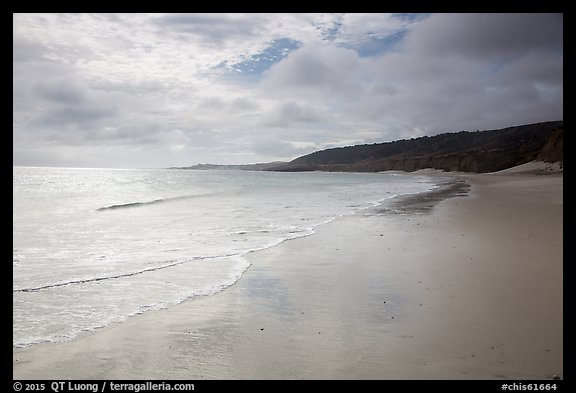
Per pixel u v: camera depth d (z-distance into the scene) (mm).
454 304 5652
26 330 5004
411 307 5609
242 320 5293
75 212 18844
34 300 6172
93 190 36406
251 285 6906
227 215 17609
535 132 122938
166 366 4051
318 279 7230
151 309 5766
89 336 4824
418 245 10164
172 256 9289
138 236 12141
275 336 4746
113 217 16891
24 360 4191
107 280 7258
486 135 164375
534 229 11797
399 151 192250
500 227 12453
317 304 5875
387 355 4184
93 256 9344
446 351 4219
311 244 10648
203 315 5504
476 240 10492
